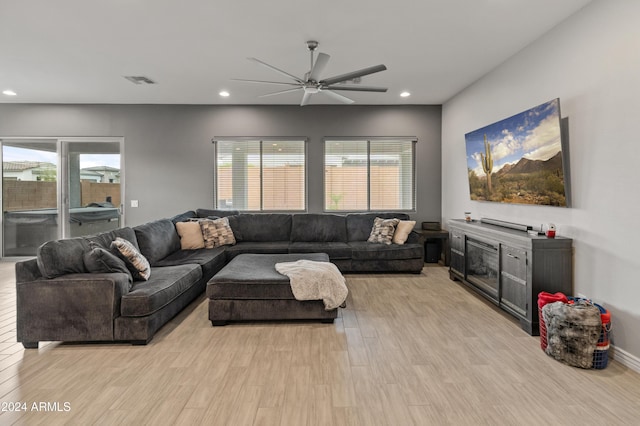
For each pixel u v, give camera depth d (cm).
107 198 622
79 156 618
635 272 242
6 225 618
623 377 231
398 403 202
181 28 329
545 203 328
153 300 283
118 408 198
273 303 321
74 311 275
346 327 318
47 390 216
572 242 301
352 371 238
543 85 343
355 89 388
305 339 291
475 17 310
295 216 581
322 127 621
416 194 630
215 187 621
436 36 347
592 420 187
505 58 405
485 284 388
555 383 223
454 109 566
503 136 391
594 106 278
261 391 214
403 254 513
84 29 331
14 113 607
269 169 627
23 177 616
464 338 293
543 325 271
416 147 627
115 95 555
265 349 273
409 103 613
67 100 586
